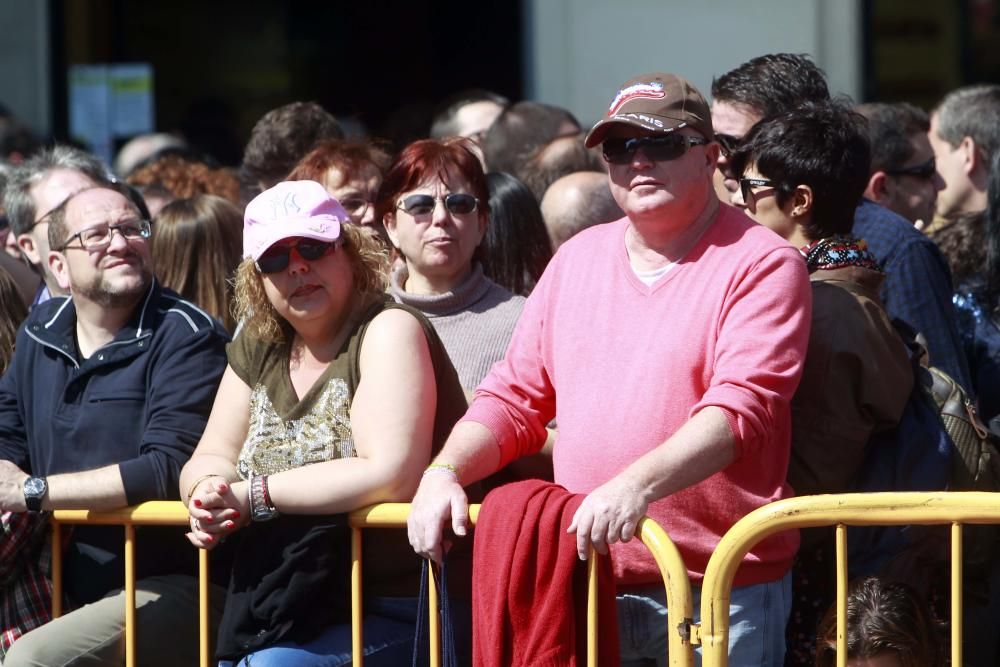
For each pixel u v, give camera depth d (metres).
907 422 12.52
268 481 12.05
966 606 12.79
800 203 13.24
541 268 16.45
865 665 11.41
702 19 31.56
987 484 12.52
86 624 13.20
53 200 17.00
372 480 11.88
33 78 38.03
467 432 12.01
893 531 12.38
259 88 41.47
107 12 39.19
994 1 33.16
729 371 11.11
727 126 15.70
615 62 32.19
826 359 12.28
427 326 12.52
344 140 17.48
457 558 12.50
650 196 11.53
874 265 12.95
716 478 11.48
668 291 11.67
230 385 12.89
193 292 17.03
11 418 14.39
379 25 39.69
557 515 11.09
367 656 12.27
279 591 12.10
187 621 13.57
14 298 15.97
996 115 20.58
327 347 12.59
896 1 32.53
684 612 10.90
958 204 21.00
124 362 13.95
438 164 14.78
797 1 31.19
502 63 34.75
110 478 13.01
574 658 11.02
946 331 14.59
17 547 13.47
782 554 11.75
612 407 11.66
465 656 12.50
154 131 39.72
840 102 15.36
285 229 12.13
